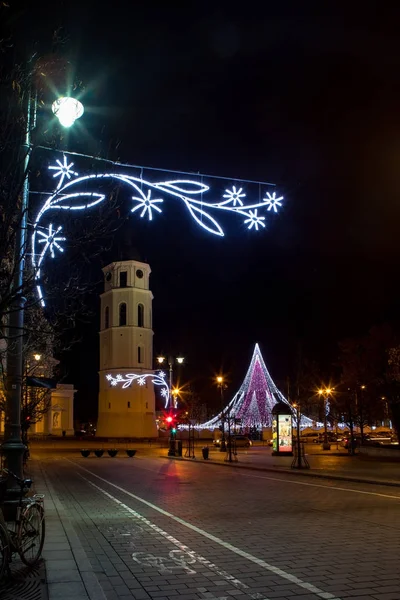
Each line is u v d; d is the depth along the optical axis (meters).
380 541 9.79
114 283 83.62
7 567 6.60
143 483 21.62
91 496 17.38
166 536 10.50
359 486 19.62
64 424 89.25
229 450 34.22
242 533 10.69
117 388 80.38
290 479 22.72
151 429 80.56
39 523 7.77
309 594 6.72
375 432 80.25
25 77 7.30
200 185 9.37
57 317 10.31
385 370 51.50
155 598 6.67
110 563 8.42
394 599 6.51
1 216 6.68
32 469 29.58
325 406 62.22
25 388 22.48
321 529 11.00
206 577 7.57
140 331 82.50
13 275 6.32
